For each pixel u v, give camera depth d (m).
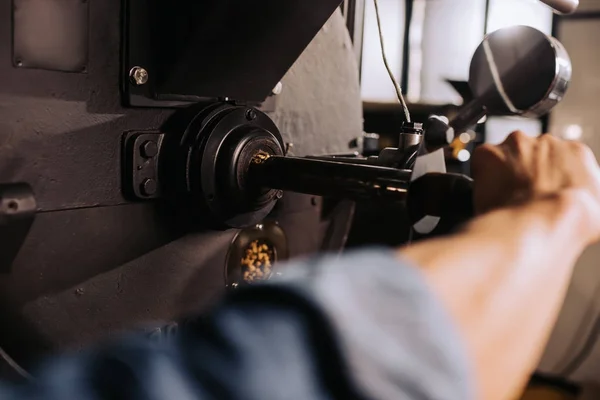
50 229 0.60
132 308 0.69
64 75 0.59
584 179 0.33
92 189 0.63
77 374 0.19
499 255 0.25
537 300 0.25
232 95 0.74
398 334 0.20
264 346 0.18
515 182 0.34
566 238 0.28
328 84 0.93
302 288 0.19
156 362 0.19
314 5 0.67
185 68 0.66
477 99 0.80
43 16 0.56
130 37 0.64
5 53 0.54
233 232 0.81
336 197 0.66
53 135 0.59
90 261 0.64
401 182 0.61
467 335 0.22
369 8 2.51
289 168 0.69
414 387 0.19
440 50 2.67
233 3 0.61
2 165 0.55
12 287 0.57
